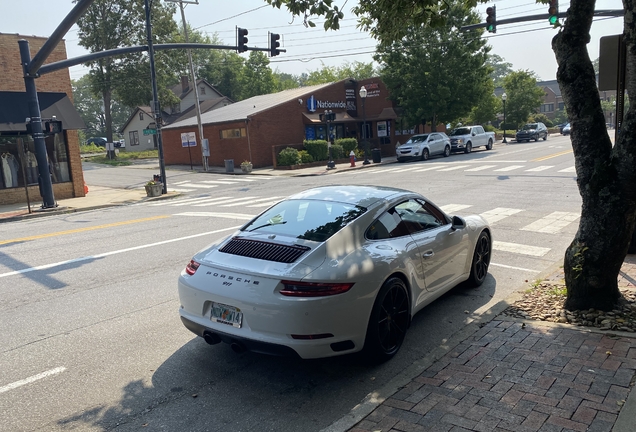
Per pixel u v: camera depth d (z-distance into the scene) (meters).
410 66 37.44
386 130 41.97
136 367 4.65
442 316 5.70
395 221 5.02
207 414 3.83
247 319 4.05
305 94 36.19
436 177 20.97
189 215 14.18
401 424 3.43
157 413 3.86
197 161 38.12
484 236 6.70
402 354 4.77
